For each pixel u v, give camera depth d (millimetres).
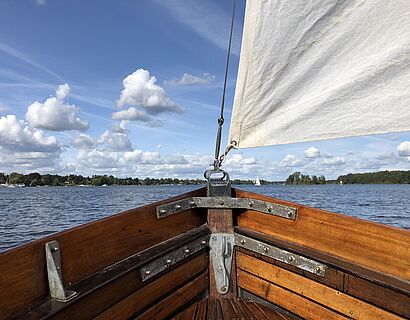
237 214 2977
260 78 2574
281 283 2482
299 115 2488
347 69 2301
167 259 2354
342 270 2059
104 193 70562
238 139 2771
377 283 1875
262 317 2369
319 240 2342
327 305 2158
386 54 2166
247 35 2570
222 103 3105
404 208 26078
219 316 2383
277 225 2643
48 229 17688
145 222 2340
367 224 2057
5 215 24359
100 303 1790
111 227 2037
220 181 2957
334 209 25516
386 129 2215
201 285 2752
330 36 2326
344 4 2252
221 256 2832
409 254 1858
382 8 2145
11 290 1416
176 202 2662
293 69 2465
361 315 1965
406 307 1755
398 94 2162
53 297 1574
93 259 1889
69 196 57531
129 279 2025
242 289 2799
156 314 2262
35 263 1539
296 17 2379
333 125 2381
